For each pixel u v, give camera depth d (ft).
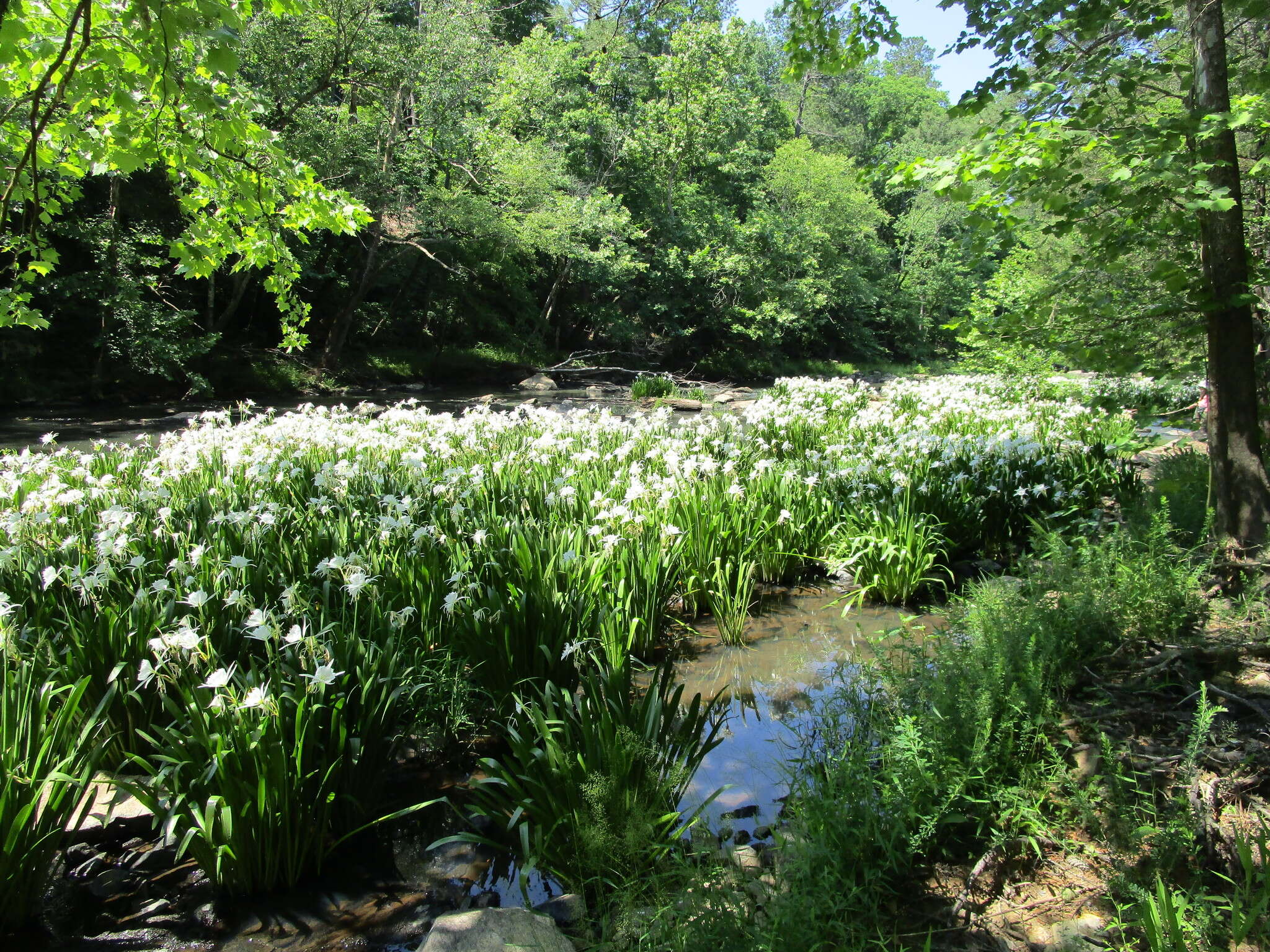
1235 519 17.07
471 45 79.61
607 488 21.89
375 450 26.76
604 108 117.39
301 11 17.42
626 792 9.78
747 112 136.05
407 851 11.10
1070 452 28.60
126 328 64.49
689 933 7.63
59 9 13.16
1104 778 9.74
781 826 10.48
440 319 101.30
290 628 13.65
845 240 138.92
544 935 8.49
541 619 13.98
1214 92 15.98
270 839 9.89
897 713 11.23
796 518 22.82
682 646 18.35
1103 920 8.08
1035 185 16.02
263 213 18.13
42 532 17.13
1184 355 19.80
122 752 12.32
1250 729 11.06
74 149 16.62
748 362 128.47
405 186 79.92
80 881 10.14
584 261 105.09
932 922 8.40
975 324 19.77
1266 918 6.97
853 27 21.76
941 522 22.48
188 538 16.62
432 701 13.69
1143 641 13.73
